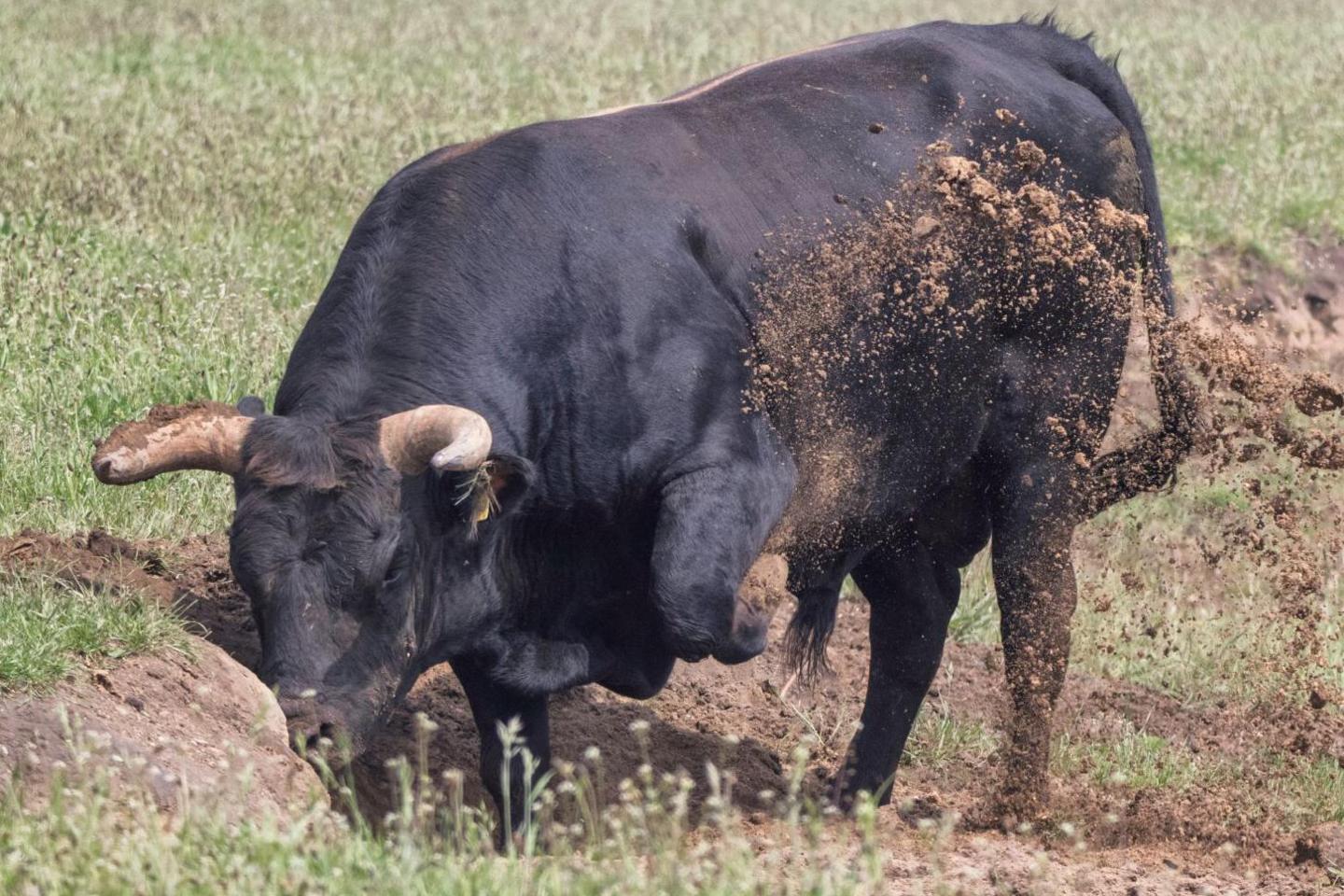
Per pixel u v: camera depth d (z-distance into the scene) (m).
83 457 29.50
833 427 24.81
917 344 25.52
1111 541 38.59
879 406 25.38
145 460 19.38
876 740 27.73
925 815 26.42
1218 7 120.12
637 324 22.27
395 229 22.11
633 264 22.44
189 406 20.25
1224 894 21.59
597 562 23.17
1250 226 57.53
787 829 23.00
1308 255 57.66
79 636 20.39
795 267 24.16
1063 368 27.17
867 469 25.59
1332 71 87.75
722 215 23.64
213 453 19.62
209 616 25.05
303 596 18.91
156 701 20.25
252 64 72.88
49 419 30.81
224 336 35.34
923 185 25.59
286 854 15.25
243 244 43.16
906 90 26.34
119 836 16.00
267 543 18.97
